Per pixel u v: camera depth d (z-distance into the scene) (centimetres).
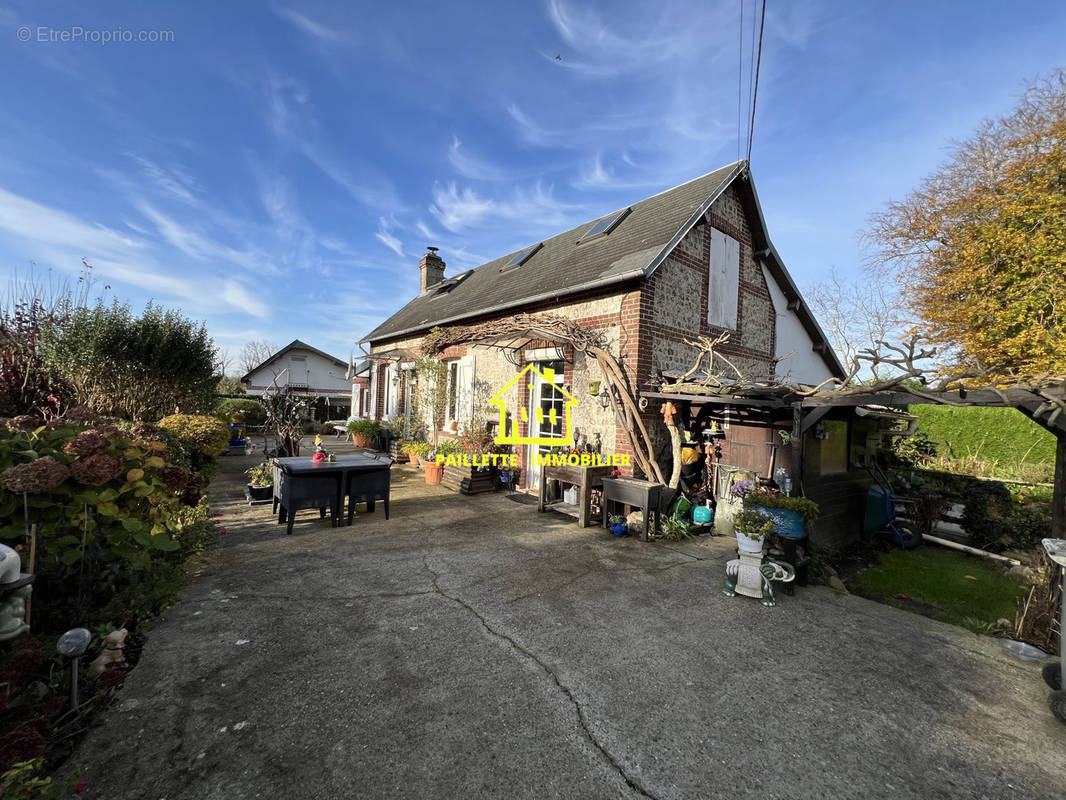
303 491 525
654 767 189
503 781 179
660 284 680
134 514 318
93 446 280
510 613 333
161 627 298
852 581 460
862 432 643
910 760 199
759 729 216
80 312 847
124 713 212
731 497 571
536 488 800
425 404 1130
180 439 641
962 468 989
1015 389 320
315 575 397
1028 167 1012
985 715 232
